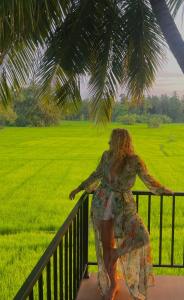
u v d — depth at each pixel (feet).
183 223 44.50
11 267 28.84
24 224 44.86
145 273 12.40
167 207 53.16
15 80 21.43
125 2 22.07
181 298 13.44
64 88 23.79
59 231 9.37
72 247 12.07
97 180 13.14
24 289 5.91
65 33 21.97
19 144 206.80
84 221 14.78
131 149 12.46
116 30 22.61
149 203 15.15
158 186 12.31
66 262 10.78
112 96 24.62
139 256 12.37
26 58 21.11
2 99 21.70
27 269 28.30
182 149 177.37
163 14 18.12
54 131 310.65
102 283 13.02
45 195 66.28
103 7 22.04
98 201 12.44
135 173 12.29
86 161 129.90
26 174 98.07
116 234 12.24
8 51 20.40
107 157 12.59
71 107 25.30
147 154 154.40
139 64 22.81
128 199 12.30
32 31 18.80
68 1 20.44
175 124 366.02
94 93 23.89
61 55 21.91
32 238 38.22
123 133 12.39
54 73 22.59
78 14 21.63
